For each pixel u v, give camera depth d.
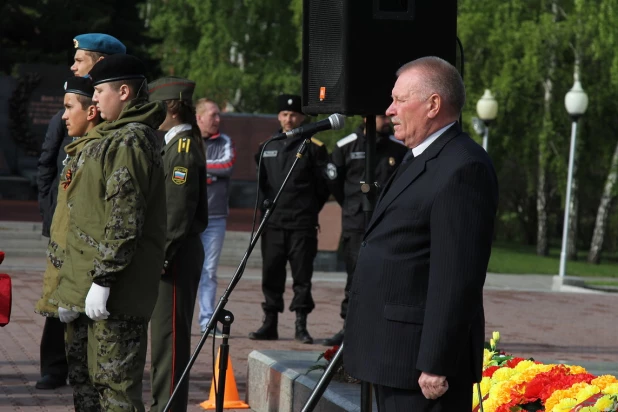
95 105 8.18
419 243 5.33
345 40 6.54
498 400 6.75
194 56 50.78
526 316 19.06
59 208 7.88
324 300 19.66
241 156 32.09
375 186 6.79
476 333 5.30
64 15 38.78
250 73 49.44
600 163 50.88
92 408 7.11
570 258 52.22
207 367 11.80
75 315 6.86
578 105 30.25
